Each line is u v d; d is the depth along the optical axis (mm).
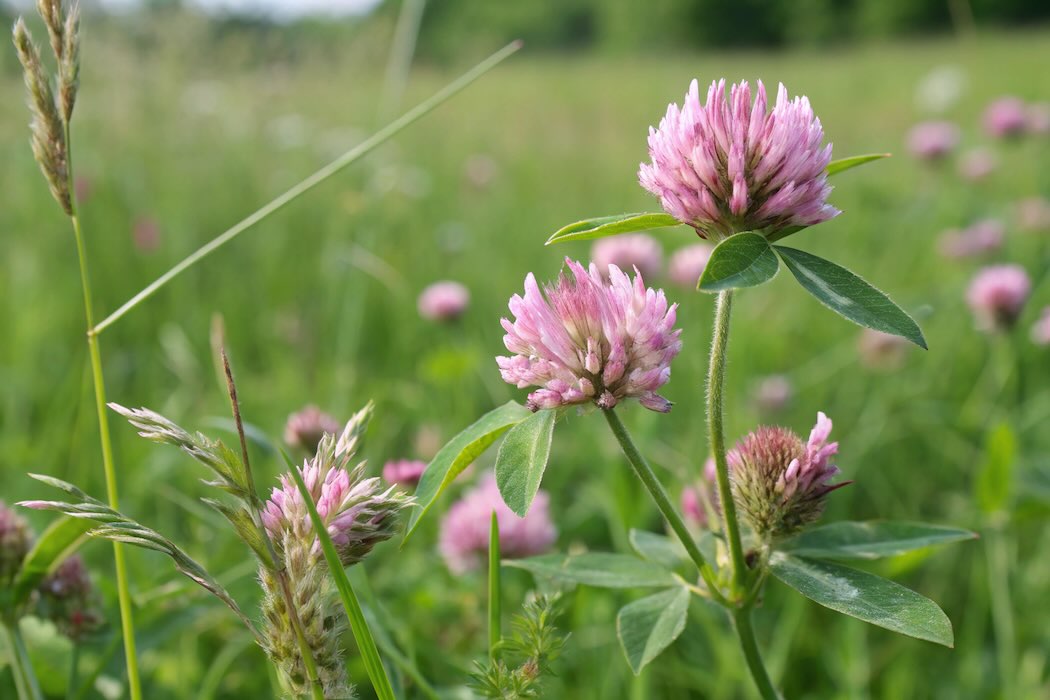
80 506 178
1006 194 893
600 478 441
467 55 1956
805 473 211
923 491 471
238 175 950
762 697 211
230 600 181
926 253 774
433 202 952
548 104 1948
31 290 622
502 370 202
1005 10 4117
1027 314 604
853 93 1897
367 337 636
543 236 878
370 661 182
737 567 208
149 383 555
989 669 364
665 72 3000
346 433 187
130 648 233
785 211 199
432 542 394
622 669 325
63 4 221
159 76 938
